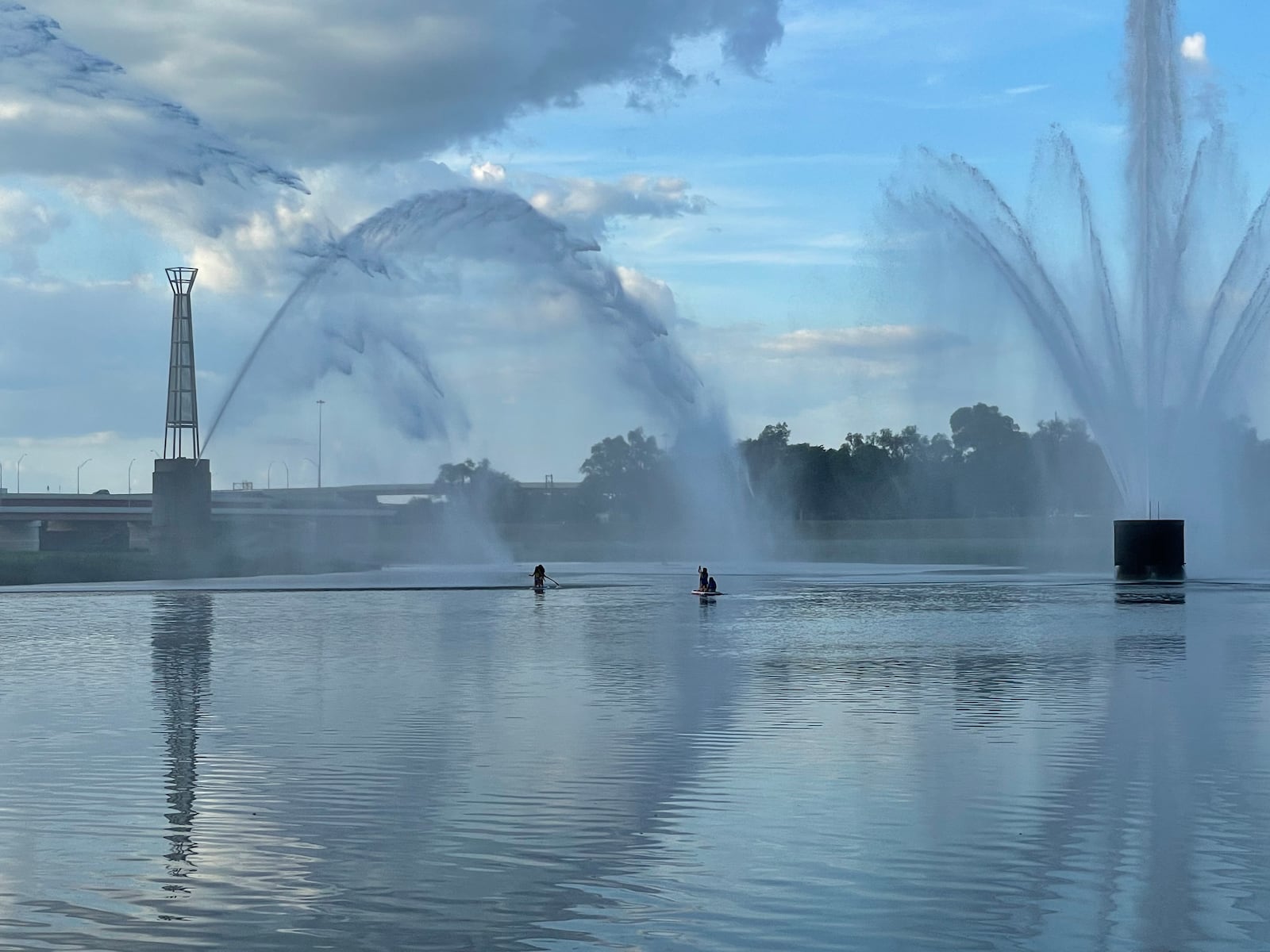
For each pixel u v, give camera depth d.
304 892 12.40
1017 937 11.12
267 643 36.31
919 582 66.81
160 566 80.44
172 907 11.98
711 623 42.72
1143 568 60.19
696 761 18.30
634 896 12.20
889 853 13.56
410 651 34.09
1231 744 19.39
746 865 13.18
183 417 99.88
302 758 18.62
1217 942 10.99
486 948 10.93
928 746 19.34
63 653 33.78
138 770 17.89
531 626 41.94
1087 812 15.20
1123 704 23.45
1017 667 29.27
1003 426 151.50
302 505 120.44
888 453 157.12
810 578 73.56
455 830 14.58
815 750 19.03
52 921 11.59
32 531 153.00
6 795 16.36
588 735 20.50
